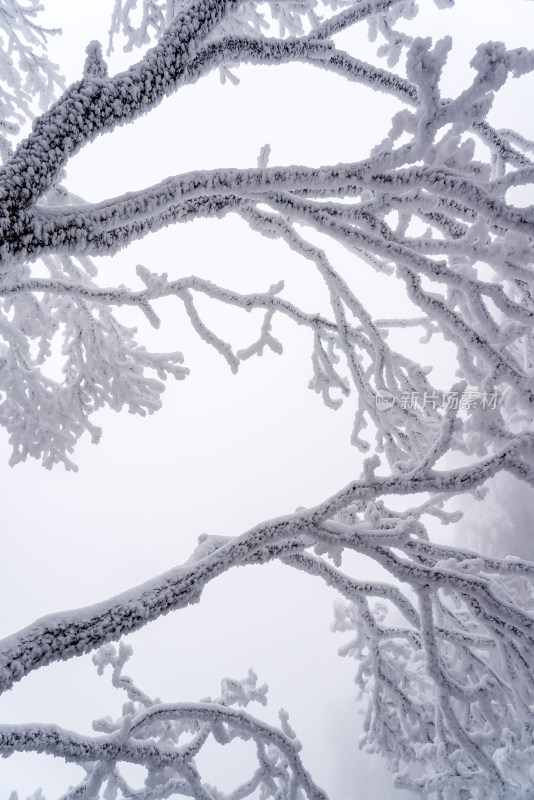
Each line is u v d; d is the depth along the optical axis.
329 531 1.98
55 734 2.03
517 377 2.04
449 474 1.93
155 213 1.59
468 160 1.55
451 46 1.29
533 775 2.59
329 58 2.25
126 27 3.50
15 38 3.68
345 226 1.90
